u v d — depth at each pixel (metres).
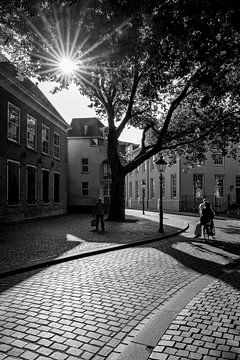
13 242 11.36
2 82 17.19
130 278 6.76
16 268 7.23
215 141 21.17
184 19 5.54
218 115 17.75
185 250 10.41
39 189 22.80
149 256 9.30
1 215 17.19
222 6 5.06
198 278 6.67
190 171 34.38
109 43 5.88
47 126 24.52
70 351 3.59
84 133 37.00
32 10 5.33
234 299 5.25
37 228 16.14
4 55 11.55
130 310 4.88
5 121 17.64
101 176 36.66
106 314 4.70
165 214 29.95
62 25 5.52
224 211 34.81
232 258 8.98
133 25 5.52
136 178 48.66
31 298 5.37
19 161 19.44
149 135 25.84
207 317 4.45
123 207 21.08
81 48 5.95
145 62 7.11
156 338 3.81
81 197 35.94
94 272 7.27
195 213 31.25
